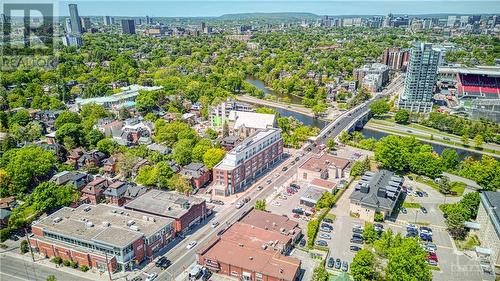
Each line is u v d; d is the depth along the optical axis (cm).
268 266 15538
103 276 15875
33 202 19938
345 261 16925
